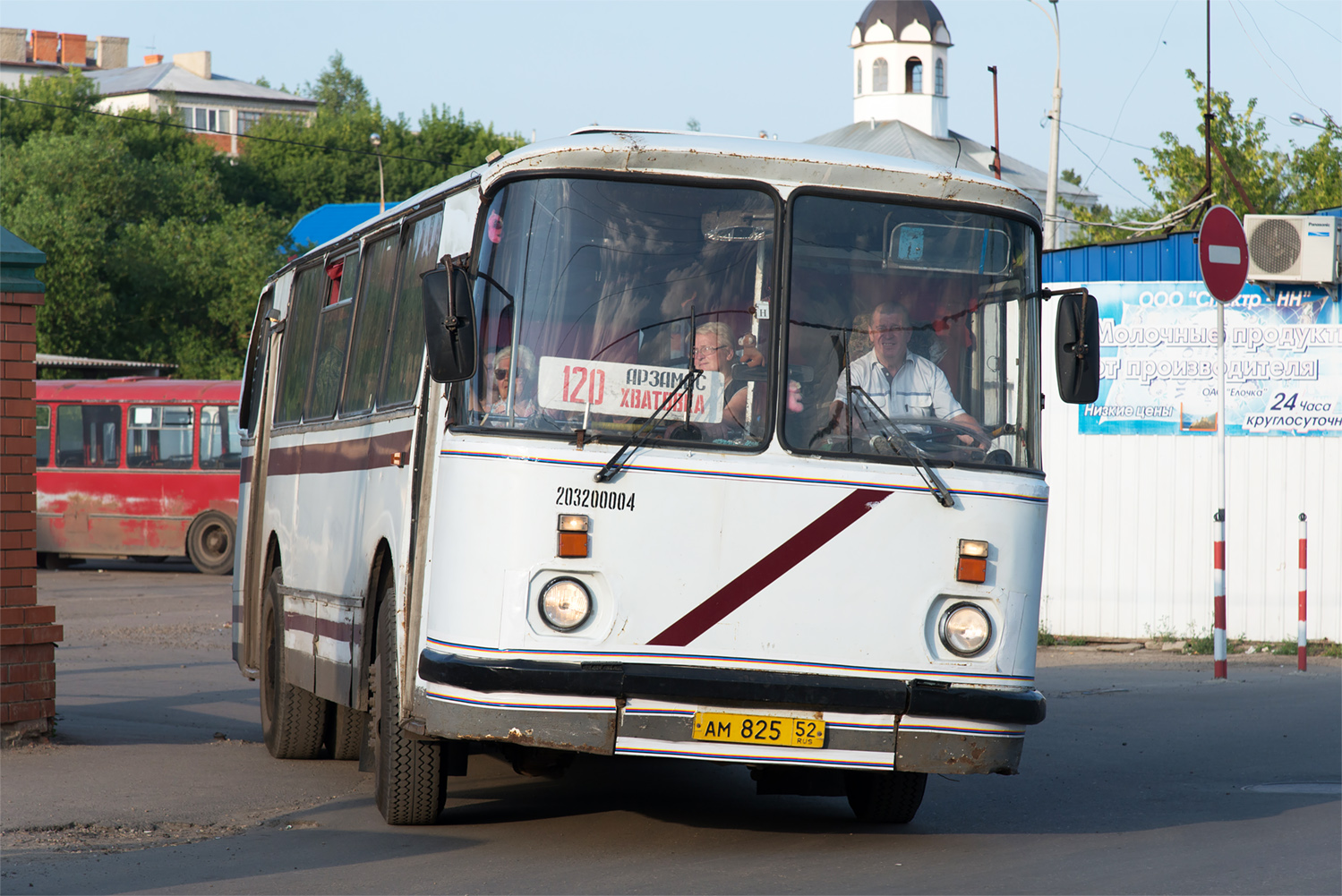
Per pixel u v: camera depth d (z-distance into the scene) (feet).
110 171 383.24
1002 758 44.09
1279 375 105.60
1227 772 62.49
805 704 42.78
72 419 193.88
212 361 373.20
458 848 46.88
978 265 45.73
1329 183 214.69
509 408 42.91
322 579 61.52
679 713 42.16
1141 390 107.45
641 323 43.42
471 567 42.37
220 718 81.46
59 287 357.00
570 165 43.73
